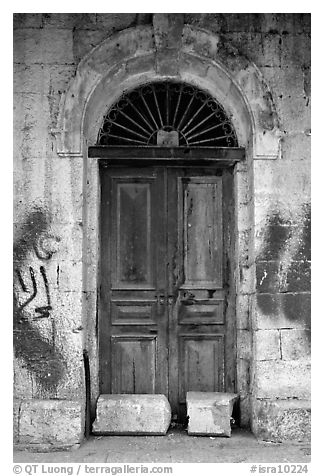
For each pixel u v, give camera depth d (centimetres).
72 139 666
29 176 668
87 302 689
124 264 720
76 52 679
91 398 688
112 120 721
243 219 704
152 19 679
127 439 655
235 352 711
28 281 660
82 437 645
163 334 715
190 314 718
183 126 728
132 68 696
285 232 670
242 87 677
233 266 720
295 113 682
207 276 722
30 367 653
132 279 720
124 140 725
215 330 716
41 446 628
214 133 729
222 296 719
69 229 664
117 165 722
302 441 643
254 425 664
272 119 672
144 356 714
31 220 664
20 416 638
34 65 677
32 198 666
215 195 727
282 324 662
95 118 710
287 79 685
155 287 718
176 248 722
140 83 717
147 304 718
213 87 715
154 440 650
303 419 645
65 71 678
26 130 671
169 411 682
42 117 673
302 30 691
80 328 656
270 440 645
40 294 659
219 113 727
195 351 716
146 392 710
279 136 673
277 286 665
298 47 689
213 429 659
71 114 668
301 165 676
